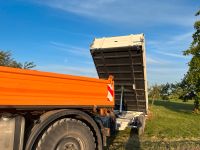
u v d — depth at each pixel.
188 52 26.39
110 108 7.12
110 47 10.80
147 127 13.18
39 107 5.36
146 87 11.65
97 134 6.51
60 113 5.73
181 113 24.33
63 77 5.80
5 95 4.82
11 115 5.16
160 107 29.55
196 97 25.61
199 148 9.47
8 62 15.60
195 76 25.92
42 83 5.41
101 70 12.09
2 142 5.02
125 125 11.36
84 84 6.30
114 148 8.84
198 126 15.28
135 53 10.58
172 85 29.23
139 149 8.89
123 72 11.59
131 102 12.54
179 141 10.59
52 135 5.59
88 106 6.39
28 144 5.26
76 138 6.00
